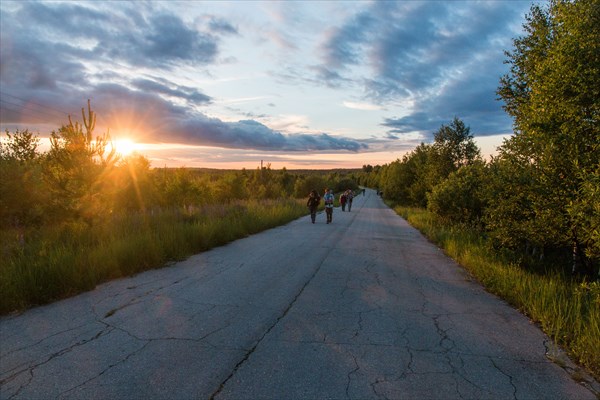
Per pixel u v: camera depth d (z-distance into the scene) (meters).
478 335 4.20
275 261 8.38
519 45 9.48
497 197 7.77
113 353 3.59
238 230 12.61
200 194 22.25
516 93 10.15
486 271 6.94
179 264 7.97
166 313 4.79
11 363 3.37
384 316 4.80
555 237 6.49
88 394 2.86
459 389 3.01
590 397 2.93
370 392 2.93
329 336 4.09
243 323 4.46
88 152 9.59
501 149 7.67
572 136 6.09
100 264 6.60
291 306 5.15
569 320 4.45
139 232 8.98
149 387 2.97
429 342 3.97
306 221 19.17
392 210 32.94
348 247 10.66
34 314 4.72
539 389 3.04
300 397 2.85
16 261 6.16
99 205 9.73
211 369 3.29
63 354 3.56
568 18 6.23
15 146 14.53
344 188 96.06
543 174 6.58
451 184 14.53
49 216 10.22
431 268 8.01
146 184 18.47
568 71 6.15
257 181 46.66
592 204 5.02
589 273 6.64
